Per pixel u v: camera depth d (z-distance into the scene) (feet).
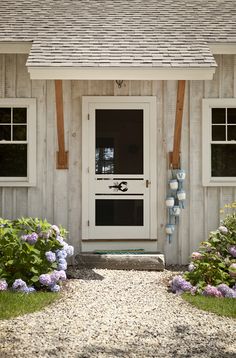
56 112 28.25
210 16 30.76
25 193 28.66
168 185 28.66
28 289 20.42
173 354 13.69
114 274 24.97
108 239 28.40
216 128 29.12
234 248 22.65
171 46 27.04
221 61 28.99
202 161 28.60
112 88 28.76
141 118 28.84
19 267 21.17
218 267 22.02
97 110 28.81
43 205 28.55
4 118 29.01
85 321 16.89
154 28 29.12
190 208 28.63
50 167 28.66
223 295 20.33
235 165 28.99
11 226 22.61
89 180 28.66
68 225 28.55
